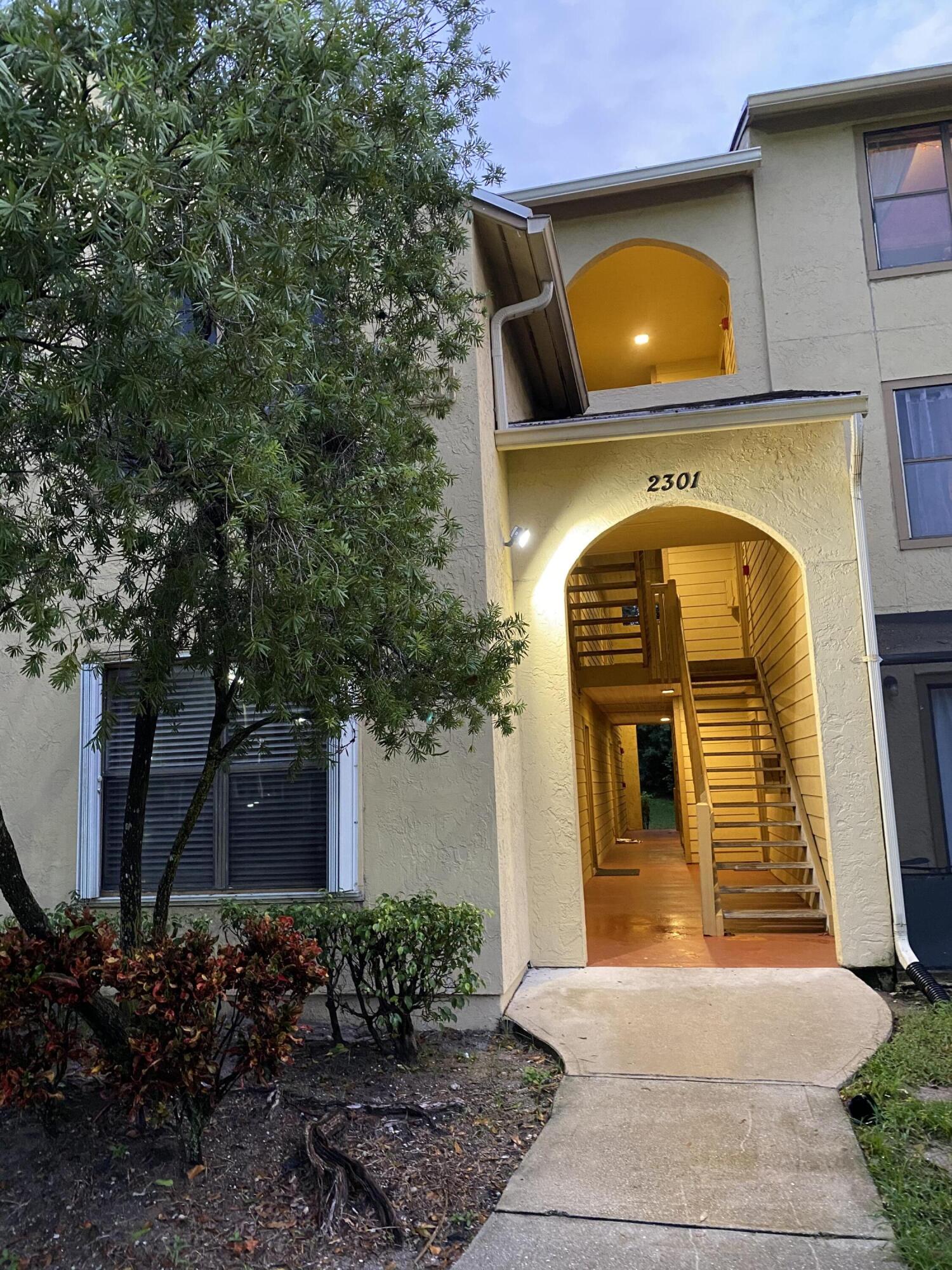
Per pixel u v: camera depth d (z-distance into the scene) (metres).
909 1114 4.33
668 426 7.42
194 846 6.87
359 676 4.39
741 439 7.77
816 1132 4.25
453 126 5.39
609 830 18.47
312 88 3.97
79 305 3.35
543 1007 6.31
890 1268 3.19
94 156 3.10
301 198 4.25
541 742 7.73
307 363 4.57
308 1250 3.41
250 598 3.80
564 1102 4.71
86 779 7.01
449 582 6.83
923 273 10.51
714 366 15.34
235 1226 3.55
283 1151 4.12
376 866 6.59
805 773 8.80
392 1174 3.98
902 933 6.91
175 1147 4.02
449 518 5.36
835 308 10.69
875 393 10.35
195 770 6.94
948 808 8.57
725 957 7.59
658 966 7.38
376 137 4.85
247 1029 4.65
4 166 2.97
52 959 3.79
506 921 6.56
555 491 8.02
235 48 3.81
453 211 5.74
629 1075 5.03
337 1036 5.64
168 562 4.29
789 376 10.68
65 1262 3.37
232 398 3.79
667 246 11.53
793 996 6.32
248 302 3.55
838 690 7.36
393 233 5.37
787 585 9.36
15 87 2.94
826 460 7.61
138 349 3.37
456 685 4.58
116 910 6.76
